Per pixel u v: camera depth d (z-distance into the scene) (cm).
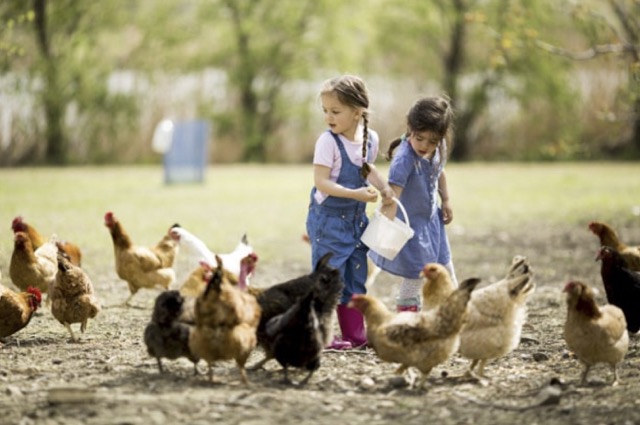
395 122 4106
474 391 698
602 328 686
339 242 840
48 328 941
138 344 864
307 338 690
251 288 768
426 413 636
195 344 676
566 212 2091
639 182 2852
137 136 3978
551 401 650
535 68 3925
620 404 650
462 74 4156
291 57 4203
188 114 4078
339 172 843
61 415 608
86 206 2141
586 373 715
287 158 4181
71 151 3931
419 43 4250
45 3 3741
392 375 739
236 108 4212
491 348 704
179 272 1341
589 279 1279
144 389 680
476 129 4175
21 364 773
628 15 1866
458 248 1595
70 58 3834
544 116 4088
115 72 4109
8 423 595
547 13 3422
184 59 4128
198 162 2898
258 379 722
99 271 1315
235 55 4212
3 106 3734
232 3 4119
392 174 832
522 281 704
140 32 4106
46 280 1014
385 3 4238
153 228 1758
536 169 3512
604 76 3894
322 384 712
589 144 4000
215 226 1833
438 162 852
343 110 838
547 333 928
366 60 4334
